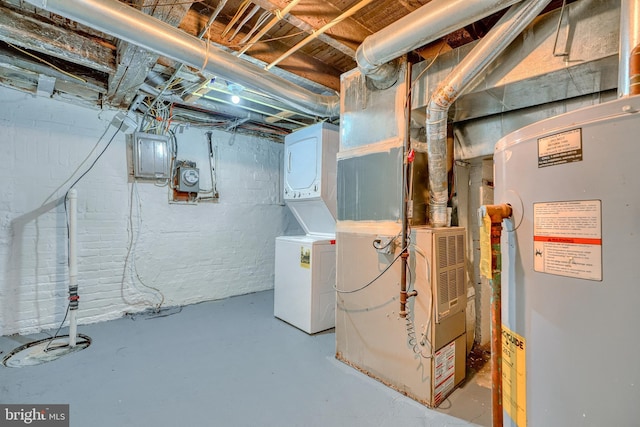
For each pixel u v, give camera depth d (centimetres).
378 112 205
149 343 258
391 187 196
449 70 171
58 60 241
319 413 171
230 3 194
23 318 269
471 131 223
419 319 182
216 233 388
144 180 333
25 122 269
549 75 141
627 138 67
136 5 168
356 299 219
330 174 290
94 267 303
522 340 88
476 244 259
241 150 410
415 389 184
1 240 260
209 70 188
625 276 67
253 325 302
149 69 225
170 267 353
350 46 199
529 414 86
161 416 167
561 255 78
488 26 192
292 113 344
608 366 70
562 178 78
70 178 290
